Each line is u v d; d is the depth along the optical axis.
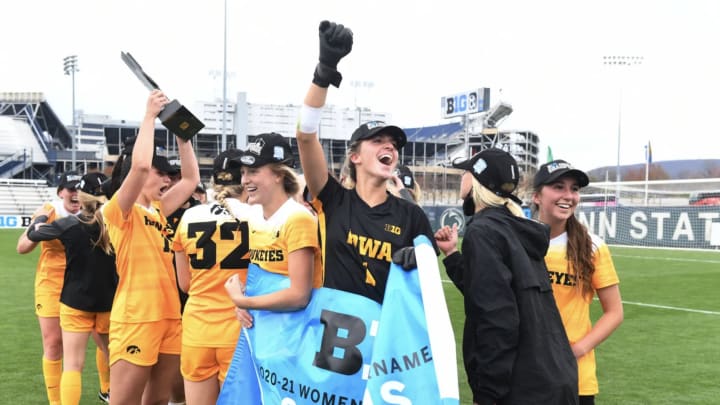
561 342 2.46
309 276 2.68
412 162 54.34
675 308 9.83
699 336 7.66
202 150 51.75
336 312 2.47
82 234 4.14
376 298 2.48
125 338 3.43
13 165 50.28
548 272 2.85
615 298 3.04
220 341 3.32
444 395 1.96
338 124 53.94
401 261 2.25
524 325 2.35
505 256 2.39
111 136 50.81
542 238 2.51
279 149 2.92
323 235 2.58
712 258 19.17
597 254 3.03
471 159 2.71
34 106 57.28
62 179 5.23
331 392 2.41
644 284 12.94
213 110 51.47
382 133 2.51
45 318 4.62
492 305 2.29
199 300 3.38
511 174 2.58
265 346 2.69
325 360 2.45
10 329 7.64
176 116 3.32
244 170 2.95
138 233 3.46
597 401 5.05
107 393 4.89
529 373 2.31
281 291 2.67
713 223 22.73
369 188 2.58
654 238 24.58
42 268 4.68
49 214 5.11
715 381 5.62
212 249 3.32
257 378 2.76
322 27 2.34
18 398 4.92
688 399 5.10
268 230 2.89
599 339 2.95
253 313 2.80
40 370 5.76
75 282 4.20
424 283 2.11
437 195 45.12
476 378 2.36
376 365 2.17
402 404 2.12
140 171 3.28
